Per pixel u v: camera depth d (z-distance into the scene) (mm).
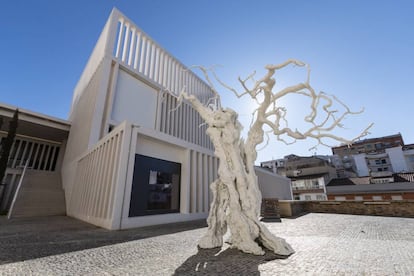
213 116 5645
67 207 13352
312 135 4859
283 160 50531
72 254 4066
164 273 3023
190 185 11461
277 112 5324
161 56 20969
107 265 3402
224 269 3168
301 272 2998
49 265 3395
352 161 44406
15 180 15125
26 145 20906
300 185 33594
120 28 17125
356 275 2855
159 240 5465
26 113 16922
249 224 4539
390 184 24297
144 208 8695
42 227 7715
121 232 6746
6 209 14047
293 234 6367
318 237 5828
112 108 14312
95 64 17531
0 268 3227
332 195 27797
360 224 8617
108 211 7703
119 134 8742
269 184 23844
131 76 16688
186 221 10094
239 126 5836
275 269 3143
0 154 14648
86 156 12398
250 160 5398
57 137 21906
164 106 19203
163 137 10164
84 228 7574
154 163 9734
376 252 4109
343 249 4391
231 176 4984
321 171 35000
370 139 46906
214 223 5020
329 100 4625
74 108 24734
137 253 4156
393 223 8891
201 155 12664
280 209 13016
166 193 10086
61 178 17266
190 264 3436
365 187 25766
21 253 4117
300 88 4723
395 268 3119
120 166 7883
